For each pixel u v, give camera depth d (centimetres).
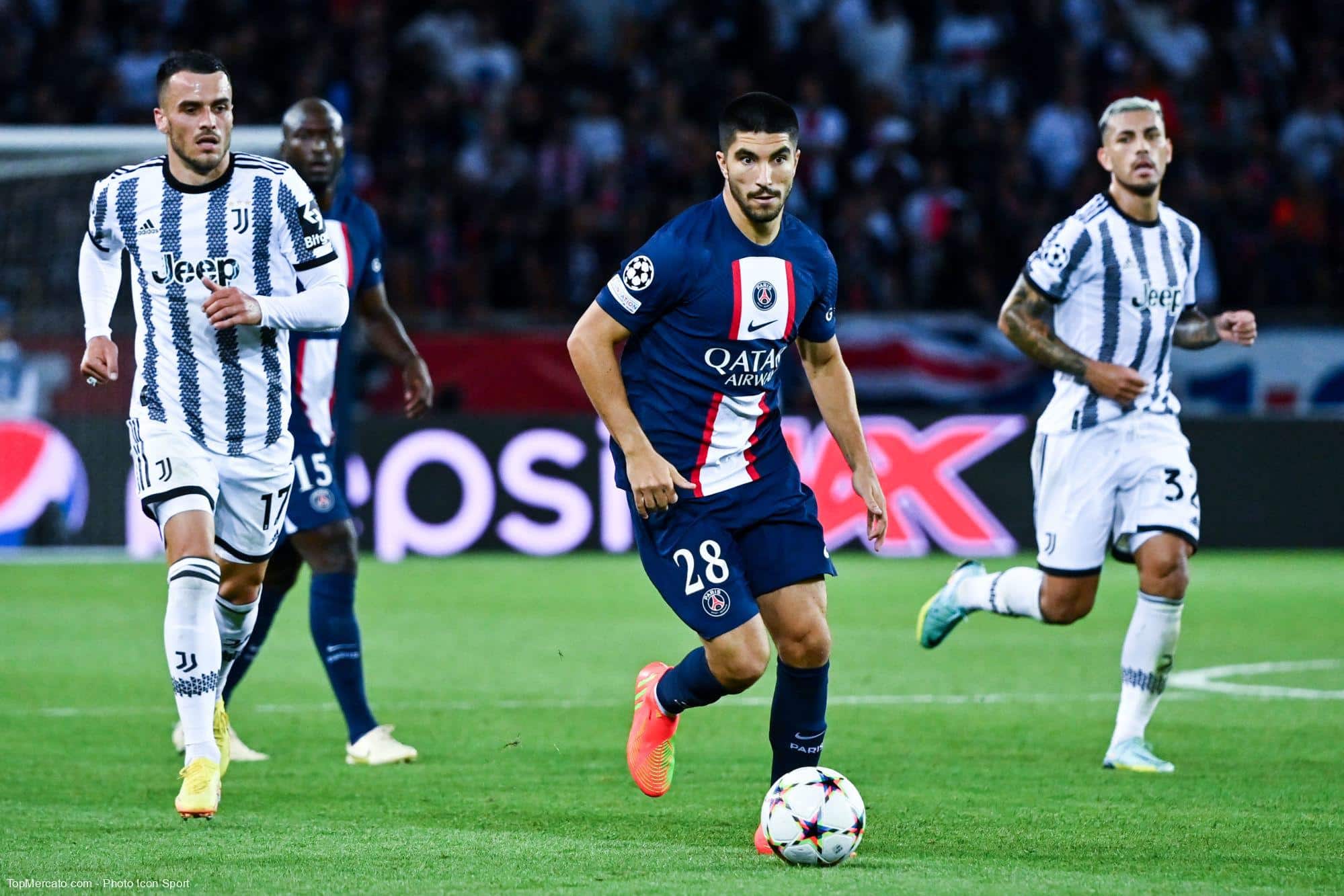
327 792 1942
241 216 1812
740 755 2195
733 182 1616
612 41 7119
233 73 6362
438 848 1611
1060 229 2231
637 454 1611
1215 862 1551
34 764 2116
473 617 3734
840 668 3027
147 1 6538
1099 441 2228
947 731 2381
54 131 4038
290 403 2092
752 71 6669
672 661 3122
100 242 1864
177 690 1742
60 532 4856
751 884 1434
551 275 5872
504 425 5016
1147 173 2198
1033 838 1672
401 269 5781
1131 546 2241
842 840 1512
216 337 1825
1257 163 6438
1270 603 4044
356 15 6625
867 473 1733
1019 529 5109
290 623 3638
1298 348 5391
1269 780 2012
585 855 1574
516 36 6938
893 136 6303
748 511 1655
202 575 1750
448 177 6069
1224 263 5931
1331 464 5216
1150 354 2241
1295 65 7056
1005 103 6738
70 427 4850
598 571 4644
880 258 5822
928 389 5325
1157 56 7044
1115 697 2706
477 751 2236
